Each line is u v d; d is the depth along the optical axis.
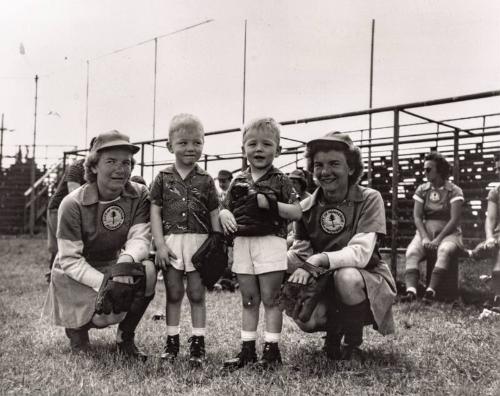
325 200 3.71
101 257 3.97
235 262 3.48
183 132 3.61
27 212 28.22
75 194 3.82
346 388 2.86
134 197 3.90
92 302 3.71
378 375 3.11
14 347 3.81
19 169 29.50
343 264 3.38
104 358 3.48
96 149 3.71
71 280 3.79
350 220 3.62
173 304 3.62
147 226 3.86
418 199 7.09
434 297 6.41
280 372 3.12
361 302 3.42
